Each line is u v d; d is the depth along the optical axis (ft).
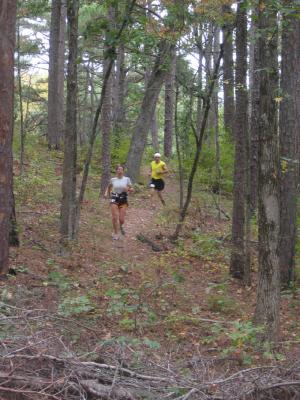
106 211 57.11
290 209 39.65
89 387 16.25
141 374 18.20
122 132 92.89
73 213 41.86
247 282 40.27
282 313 34.83
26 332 19.95
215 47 69.87
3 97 29.22
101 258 40.68
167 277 38.68
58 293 29.43
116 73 99.04
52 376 16.38
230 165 71.46
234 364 22.36
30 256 35.86
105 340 20.54
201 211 61.11
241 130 40.86
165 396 16.56
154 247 47.03
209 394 17.29
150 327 27.61
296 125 38.73
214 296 35.32
